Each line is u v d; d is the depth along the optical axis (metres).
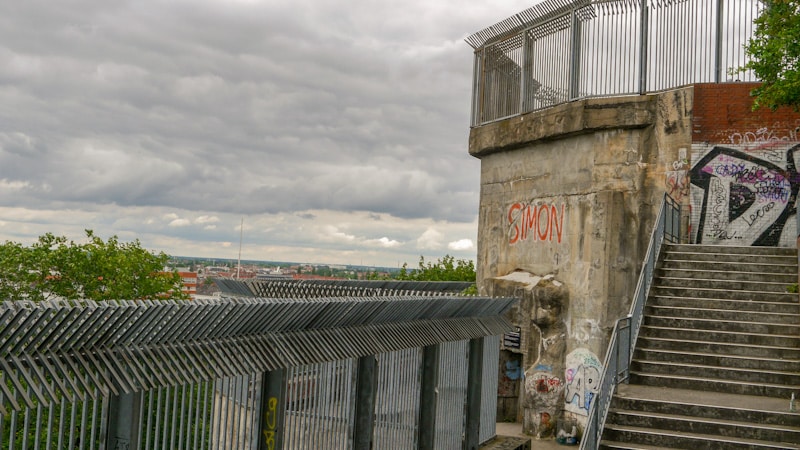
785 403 11.73
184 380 7.26
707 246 16.50
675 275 15.70
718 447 10.83
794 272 15.25
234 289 18.47
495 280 21.30
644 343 13.79
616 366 12.29
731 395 12.24
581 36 20.08
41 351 5.95
